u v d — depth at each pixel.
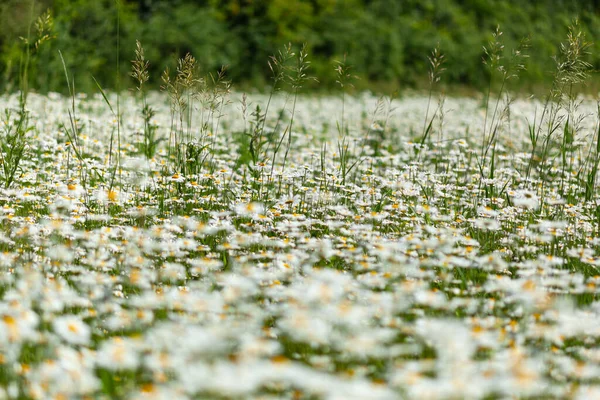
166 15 27.23
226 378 2.82
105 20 22.48
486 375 3.30
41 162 8.70
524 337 4.11
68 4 20.89
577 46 8.12
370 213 6.59
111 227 6.09
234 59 27.17
